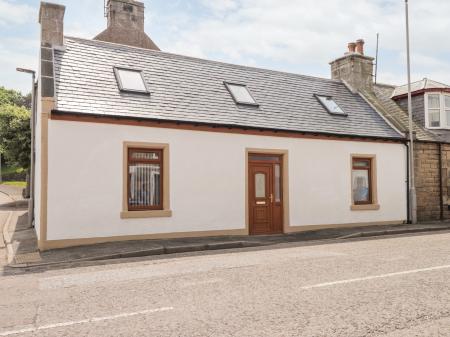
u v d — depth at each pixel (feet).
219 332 13.21
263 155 42.68
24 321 14.78
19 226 47.34
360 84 58.18
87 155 33.71
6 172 166.91
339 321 14.10
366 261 24.98
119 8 74.74
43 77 34.53
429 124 56.85
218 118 40.27
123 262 26.94
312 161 44.78
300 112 47.34
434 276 20.56
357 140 47.65
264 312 15.17
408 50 51.31
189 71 45.96
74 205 32.96
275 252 29.94
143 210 36.06
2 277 23.07
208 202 38.68
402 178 50.96
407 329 13.32
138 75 41.65
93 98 36.01
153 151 37.01
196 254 30.01
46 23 40.14
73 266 25.95
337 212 45.91
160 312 15.43
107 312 15.61
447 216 54.60
